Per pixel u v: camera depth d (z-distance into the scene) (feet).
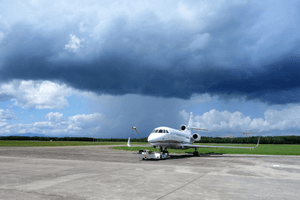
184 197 24.27
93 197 23.84
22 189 27.48
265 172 47.60
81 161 65.62
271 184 33.27
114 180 34.06
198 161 74.54
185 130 134.41
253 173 45.60
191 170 48.67
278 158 94.17
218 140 484.33
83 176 37.73
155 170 47.34
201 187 29.84
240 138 475.31
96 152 118.52
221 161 75.51
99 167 51.19
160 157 82.33
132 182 32.58
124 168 49.93
